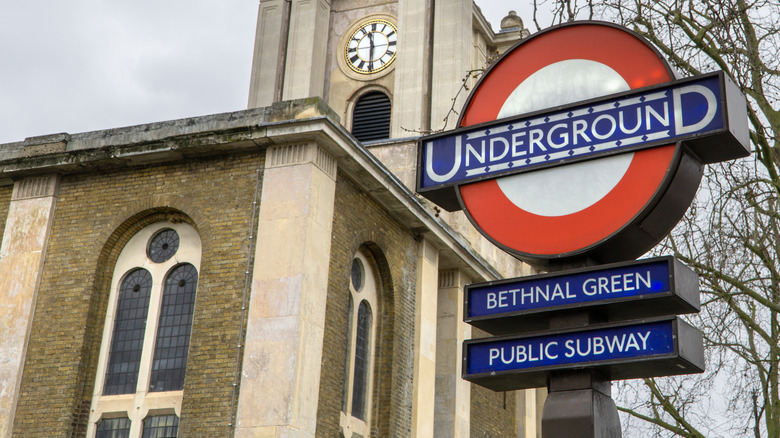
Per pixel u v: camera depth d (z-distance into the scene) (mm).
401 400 20312
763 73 13383
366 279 20406
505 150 7332
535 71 7562
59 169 19516
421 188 7602
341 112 32312
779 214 12938
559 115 7188
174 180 18812
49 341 18172
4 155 20266
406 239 21719
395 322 20578
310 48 32938
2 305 18719
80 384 17766
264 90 33062
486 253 27688
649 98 6828
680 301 6301
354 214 19453
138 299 18500
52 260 18922
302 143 18031
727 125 6363
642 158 6746
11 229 19438
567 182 7020
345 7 34188
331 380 17703
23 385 17938
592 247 6719
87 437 17531
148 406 17438
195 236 18562
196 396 16766
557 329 6539
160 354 17891
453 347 23219
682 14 13859
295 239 17266
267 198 17844
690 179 6668
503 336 6754
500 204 7230
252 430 16078
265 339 16688
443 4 32000
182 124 19016
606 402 6465
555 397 6438
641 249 6902
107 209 19031
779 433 14695
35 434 17438
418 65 31125
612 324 6348
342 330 18359
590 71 7293
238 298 17266
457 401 22672
